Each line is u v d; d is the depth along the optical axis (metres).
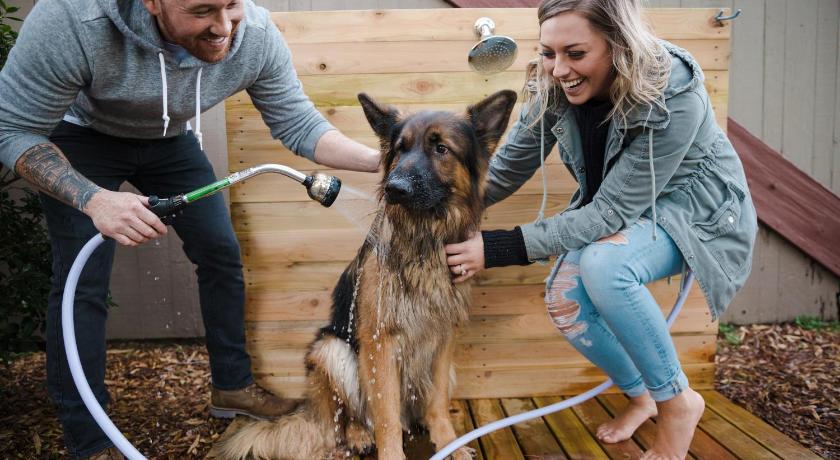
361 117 2.86
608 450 2.42
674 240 2.12
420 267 2.35
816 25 4.07
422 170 2.19
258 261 2.94
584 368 3.04
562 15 1.90
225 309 2.77
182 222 2.62
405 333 2.38
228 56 2.19
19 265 3.01
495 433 2.61
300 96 2.54
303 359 3.00
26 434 2.80
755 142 4.07
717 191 2.19
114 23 1.97
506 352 3.03
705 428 2.58
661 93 1.96
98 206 1.88
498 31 2.81
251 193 2.89
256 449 2.43
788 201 4.14
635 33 1.88
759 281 4.28
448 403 2.49
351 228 2.93
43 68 1.93
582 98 2.03
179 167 2.58
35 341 3.13
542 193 2.89
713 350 3.03
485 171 2.41
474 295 2.97
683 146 2.03
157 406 3.14
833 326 4.24
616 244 2.10
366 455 2.50
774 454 2.34
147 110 2.22
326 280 2.97
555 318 2.38
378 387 2.31
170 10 1.80
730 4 4.02
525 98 2.42
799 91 4.14
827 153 4.21
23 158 1.95
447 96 2.86
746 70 4.09
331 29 2.79
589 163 2.34
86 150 2.31
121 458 2.33
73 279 1.96
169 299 4.02
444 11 2.79
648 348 2.09
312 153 2.54
